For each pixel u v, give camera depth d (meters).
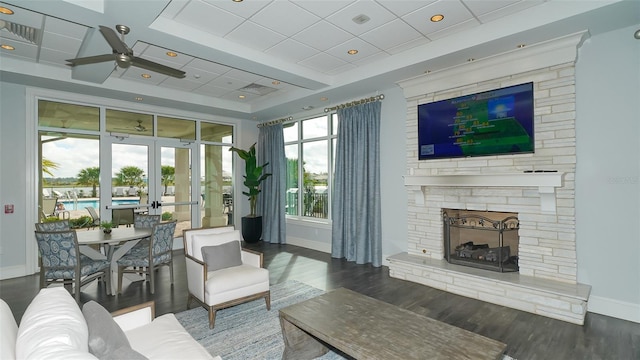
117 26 3.04
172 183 6.29
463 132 4.03
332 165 6.12
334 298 2.62
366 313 2.33
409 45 3.88
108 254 3.95
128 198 5.71
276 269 4.90
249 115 6.88
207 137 6.86
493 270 3.76
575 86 3.28
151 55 4.04
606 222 3.13
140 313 2.08
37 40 3.62
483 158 3.89
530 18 3.04
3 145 4.56
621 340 2.65
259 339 2.73
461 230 4.15
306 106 6.09
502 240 3.79
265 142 7.31
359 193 5.23
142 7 2.72
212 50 3.64
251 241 6.93
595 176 3.18
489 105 3.79
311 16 3.20
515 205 3.62
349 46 3.90
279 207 6.88
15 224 4.63
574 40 3.14
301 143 6.79
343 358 2.48
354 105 5.40
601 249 3.16
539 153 3.46
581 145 3.26
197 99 5.88
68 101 5.10
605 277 3.14
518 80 3.60
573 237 3.26
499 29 3.24
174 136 6.35
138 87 5.18
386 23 3.33
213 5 2.99
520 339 2.69
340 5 3.00
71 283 3.69
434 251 4.35
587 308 3.22
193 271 3.21
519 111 3.57
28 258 4.70
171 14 3.15
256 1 2.93
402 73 4.30
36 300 1.60
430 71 4.21
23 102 4.70
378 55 4.18
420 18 3.23
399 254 4.62
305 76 4.59
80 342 1.29
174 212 6.31
